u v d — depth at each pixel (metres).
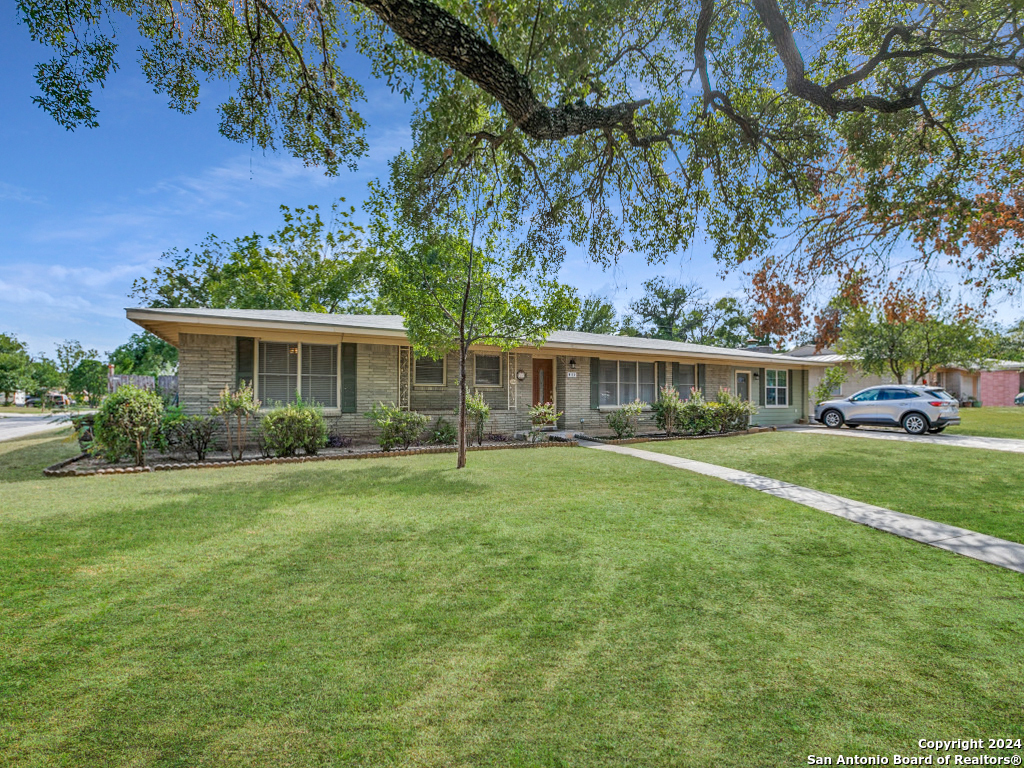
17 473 8.60
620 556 4.48
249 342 11.45
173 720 2.23
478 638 3.00
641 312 43.69
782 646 2.96
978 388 35.22
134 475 8.41
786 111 7.78
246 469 9.12
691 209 8.56
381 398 12.96
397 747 2.08
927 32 6.77
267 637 2.98
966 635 3.11
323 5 6.57
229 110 7.04
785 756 2.05
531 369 15.34
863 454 11.62
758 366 20.72
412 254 9.31
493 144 7.05
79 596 3.52
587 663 2.74
